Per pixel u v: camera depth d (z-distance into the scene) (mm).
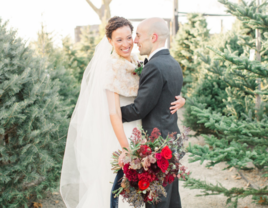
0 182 2465
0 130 2369
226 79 3574
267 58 3312
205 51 6844
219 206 3004
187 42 9922
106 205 1996
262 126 2869
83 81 2221
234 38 5449
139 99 1787
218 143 2578
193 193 3355
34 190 2676
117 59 1902
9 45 2646
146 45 1977
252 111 3596
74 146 2158
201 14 10109
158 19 1966
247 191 2514
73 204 2295
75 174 2271
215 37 7711
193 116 4562
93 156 2020
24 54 2844
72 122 2230
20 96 2727
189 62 10227
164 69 1813
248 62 2402
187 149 2463
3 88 2465
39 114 2617
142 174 1521
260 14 2736
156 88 1771
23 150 2484
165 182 1644
